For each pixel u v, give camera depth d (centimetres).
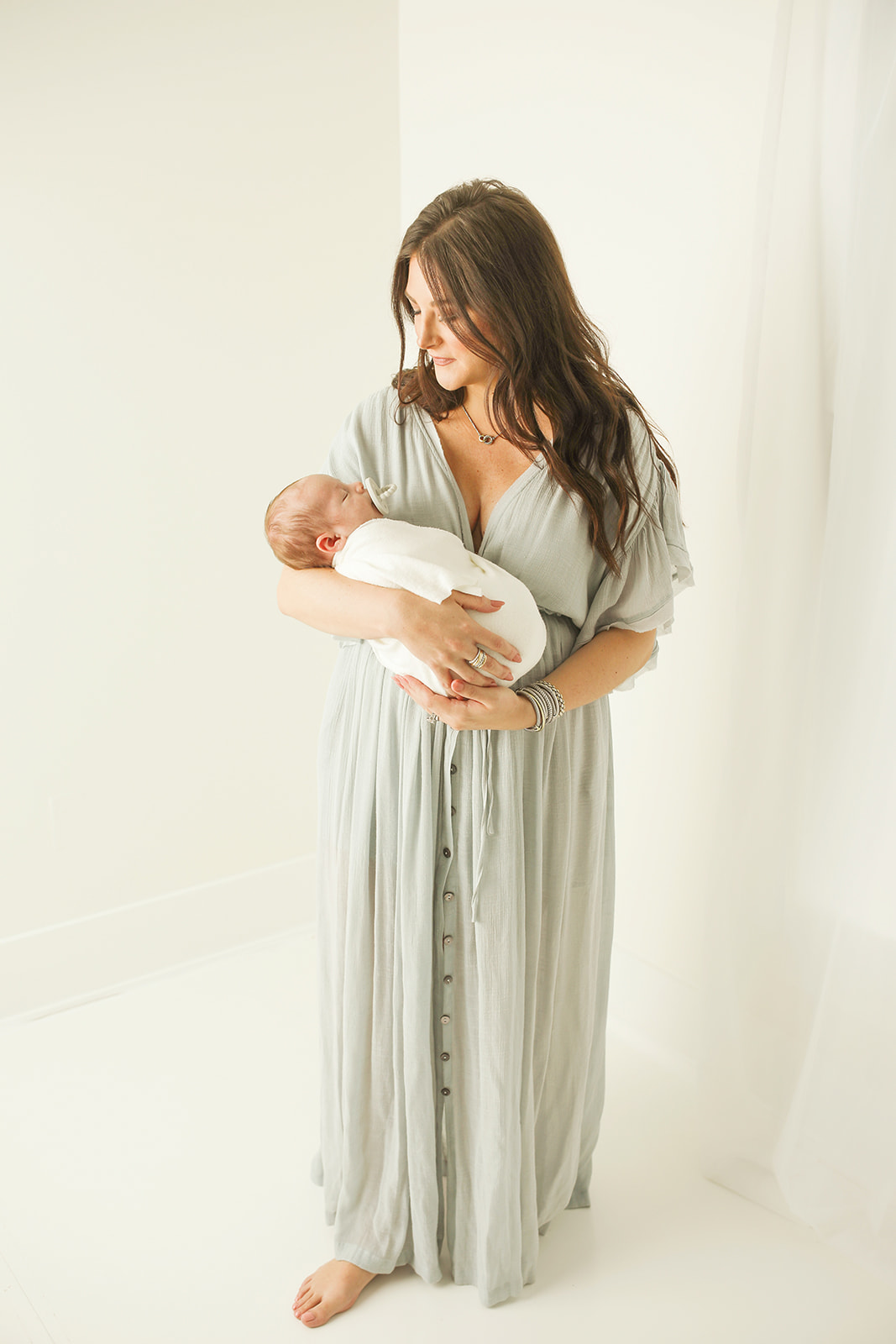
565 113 214
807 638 170
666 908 226
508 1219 160
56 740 237
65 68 205
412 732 147
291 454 256
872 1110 170
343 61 243
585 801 161
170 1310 163
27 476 219
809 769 171
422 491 149
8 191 204
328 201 248
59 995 247
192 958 267
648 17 193
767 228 162
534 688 146
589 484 143
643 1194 191
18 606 224
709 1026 190
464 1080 158
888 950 165
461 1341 159
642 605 154
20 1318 160
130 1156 197
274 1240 178
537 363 139
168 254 227
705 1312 165
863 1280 172
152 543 239
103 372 224
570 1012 167
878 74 146
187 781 258
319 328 254
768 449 170
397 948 153
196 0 218
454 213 136
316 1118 209
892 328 151
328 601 142
